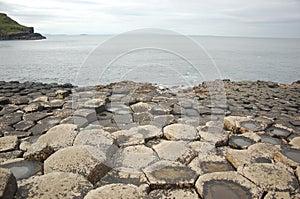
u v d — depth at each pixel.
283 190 2.79
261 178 2.99
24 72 17.50
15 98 7.50
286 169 3.19
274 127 5.02
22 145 3.98
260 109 6.70
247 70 20.52
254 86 10.45
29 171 3.21
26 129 4.84
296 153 3.74
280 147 3.97
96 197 2.56
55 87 9.66
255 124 5.04
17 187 2.65
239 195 2.74
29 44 60.47
